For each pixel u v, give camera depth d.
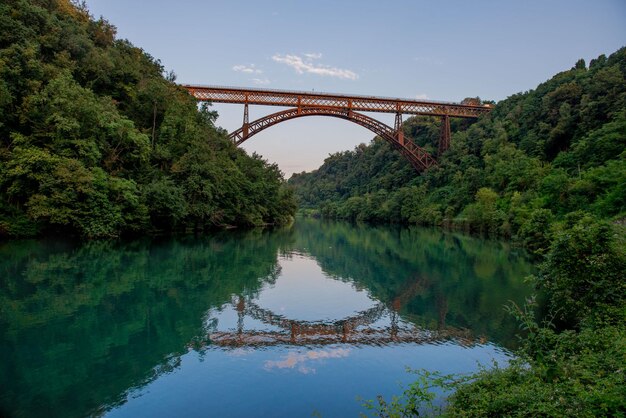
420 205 67.19
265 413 6.70
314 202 135.62
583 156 37.47
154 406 6.88
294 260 24.97
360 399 7.18
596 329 7.22
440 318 12.57
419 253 29.61
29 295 14.06
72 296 14.20
